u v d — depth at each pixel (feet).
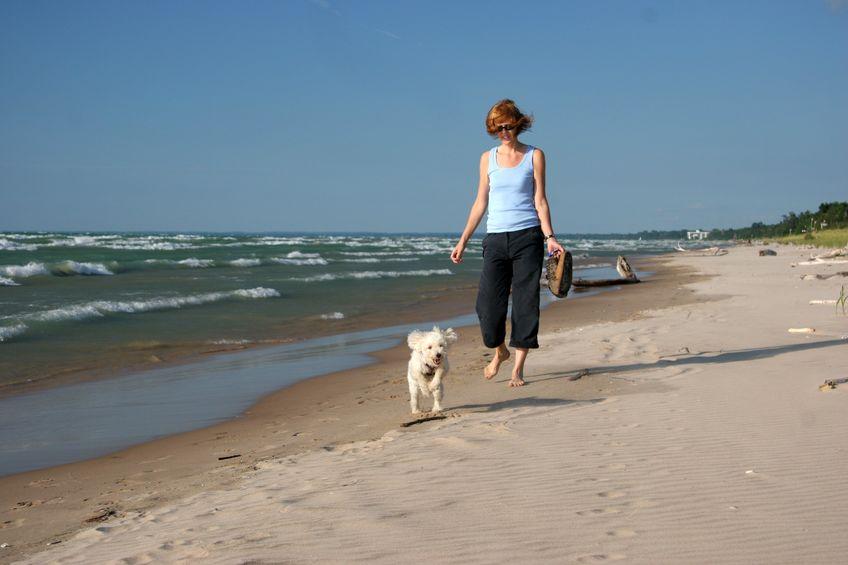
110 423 25.64
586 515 11.16
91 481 18.86
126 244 166.50
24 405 28.55
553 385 24.03
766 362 25.34
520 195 21.89
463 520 11.27
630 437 16.24
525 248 22.11
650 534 10.23
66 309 51.83
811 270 93.76
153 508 15.24
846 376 21.79
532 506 11.76
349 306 65.05
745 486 12.29
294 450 19.67
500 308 22.93
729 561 9.19
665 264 149.28
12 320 47.03
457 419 20.10
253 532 11.51
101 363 37.32
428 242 299.17
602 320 47.19
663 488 12.37
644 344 32.09
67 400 29.40
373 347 43.24
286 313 58.95
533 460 14.71
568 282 22.40
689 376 23.72
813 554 9.31
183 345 43.11
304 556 10.16
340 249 199.52
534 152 21.68
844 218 312.29
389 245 242.17
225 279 86.48
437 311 62.80
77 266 84.43
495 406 21.72
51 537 14.14
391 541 10.52
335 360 38.55
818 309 43.57
